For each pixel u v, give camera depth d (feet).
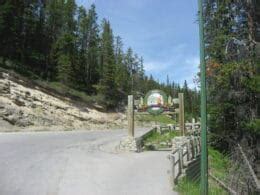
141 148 86.28
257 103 83.71
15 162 57.52
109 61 241.76
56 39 225.56
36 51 208.23
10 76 154.20
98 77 256.73
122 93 287.69
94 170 56.34
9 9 178.29
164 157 72.90
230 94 84.02
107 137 113.70
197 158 70.23
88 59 256.93
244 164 61.62
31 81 168.25
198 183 59.88
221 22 91.45
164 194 43.96
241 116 84.38
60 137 106.11
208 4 92.02
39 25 216.54
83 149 79.25
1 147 73.10
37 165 56.54
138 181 50.21
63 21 237.25
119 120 225.15
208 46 89.71
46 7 230.68
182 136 86.17
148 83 422.00
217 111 88.02
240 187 57.88
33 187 44.37
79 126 172.86
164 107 87.97
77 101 197.47
